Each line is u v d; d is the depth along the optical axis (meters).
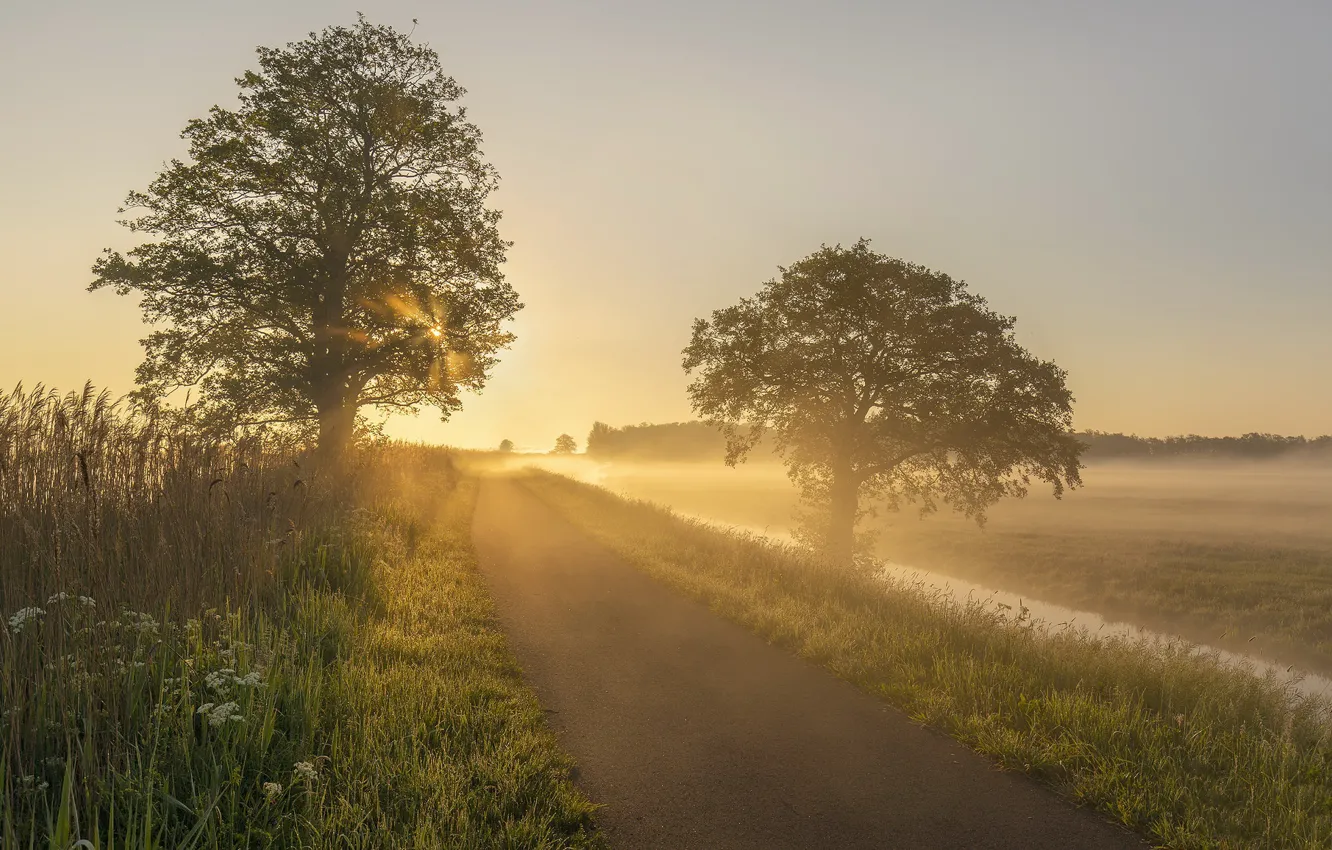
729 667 7.82
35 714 4.36
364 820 4.02
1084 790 4.88
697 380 28.78
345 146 24.31
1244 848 4.12
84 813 3.76
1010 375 24.86
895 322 24.95
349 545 10.54
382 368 25.69
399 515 15.24
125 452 7.32
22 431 6.57
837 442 26.48
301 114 23.80
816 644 8.28
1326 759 5.41
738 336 28.03
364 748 4.78
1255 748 5.43
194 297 23.67
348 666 6.26
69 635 4.92
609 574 13.33
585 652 8.23
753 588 11.68
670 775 5.17
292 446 14.52
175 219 23.30
